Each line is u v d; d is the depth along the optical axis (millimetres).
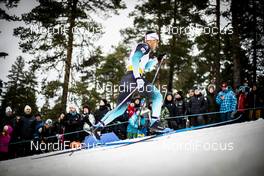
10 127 7160
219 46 14117
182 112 8281
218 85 13562
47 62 12578
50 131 7578
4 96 17609
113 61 21188
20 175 5328
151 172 4773
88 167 5289
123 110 6449
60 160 5914
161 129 6422
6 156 6934
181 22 15359
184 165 4988
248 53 15641
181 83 22531
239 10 14203
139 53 6285
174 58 15641
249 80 16547
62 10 12719
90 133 6812
